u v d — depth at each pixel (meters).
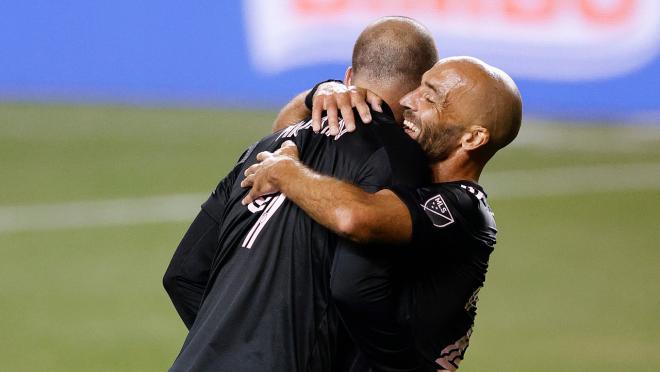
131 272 29.36
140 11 48.84
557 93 48.94
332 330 11.93
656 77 49.12
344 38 48.22
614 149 44.19
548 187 38.72
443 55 47.53
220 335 11.71
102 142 42.91
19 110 46.94
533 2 48.19
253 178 12.28
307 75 48.88
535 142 45.00
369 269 11.48
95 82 49.19
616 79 49.09
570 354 24.17
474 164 12.52
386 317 11.68
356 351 12.19
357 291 11.48
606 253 31.70
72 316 26.12
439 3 47.31
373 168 11.85
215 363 11.66
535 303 27.55
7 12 48.44
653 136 46.31
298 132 12.70
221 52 49.19
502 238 32.94
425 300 12.20
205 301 12.27
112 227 33.16
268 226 11.98
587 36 48.69
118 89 49.22
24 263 30.00
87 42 48.88
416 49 12.93
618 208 36.31
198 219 13.52
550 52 48.59
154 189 37.22
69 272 29.33
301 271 11.80
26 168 39.44
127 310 26.58
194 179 38.41
